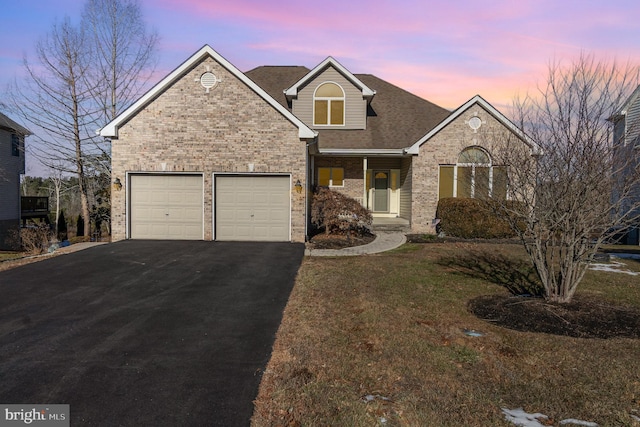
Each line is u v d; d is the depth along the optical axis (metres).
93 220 26.81
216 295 7.48
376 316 6.24
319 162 18.50
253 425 3.47
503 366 4.57
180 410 3.69
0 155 24.64
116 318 6.24
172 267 9.55
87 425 3.45
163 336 5.52
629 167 6.05
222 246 12.30
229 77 13.14
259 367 4.58
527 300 6.97
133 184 13.41
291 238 13.38
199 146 13.23
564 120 6.35
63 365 4.62
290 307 6.80
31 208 28.36
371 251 12.26
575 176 6.17
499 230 14.40
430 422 3.48
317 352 4.93
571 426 3.45
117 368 4.55
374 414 3.60
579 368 4.52
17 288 7.86
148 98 13.09
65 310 6.62
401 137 17.47
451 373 4.41
